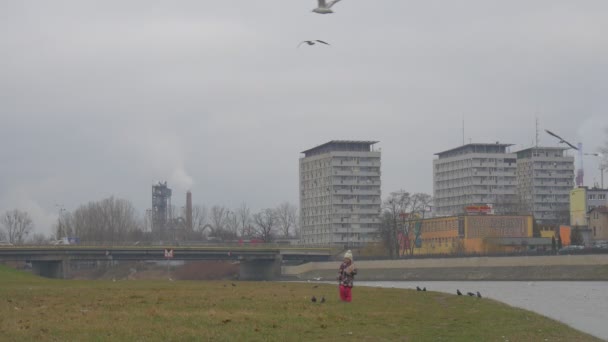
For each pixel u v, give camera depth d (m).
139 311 50.47
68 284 88.62
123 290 72.62
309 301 59.66
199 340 38.56
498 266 186.00
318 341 39.94
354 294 70.81
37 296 62.59
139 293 67.50
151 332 40.59
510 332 45.62
